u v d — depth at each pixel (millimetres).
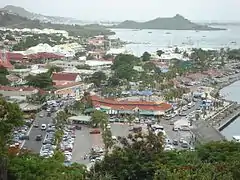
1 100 86375
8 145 91312
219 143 108875
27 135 167250
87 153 148125
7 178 83375
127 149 98188
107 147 142375
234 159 93750
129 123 198000
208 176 75250
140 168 94062
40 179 81375
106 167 95938
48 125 185250
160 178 81500
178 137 178250
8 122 86062
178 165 89250
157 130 184375
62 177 82500
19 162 84875
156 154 98500
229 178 74875
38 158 89875
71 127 183625
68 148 151375
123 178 93688
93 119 185500
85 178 90250
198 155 103500
